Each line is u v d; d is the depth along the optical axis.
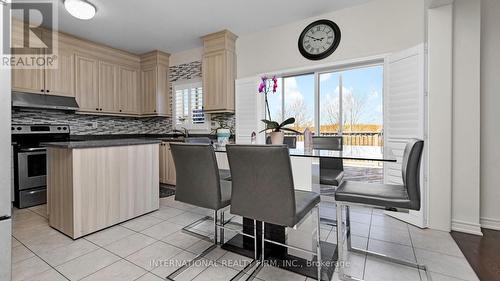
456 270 1.68
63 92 3.73
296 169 1.88
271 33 3.69
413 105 2.46
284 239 1.95
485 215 2.41
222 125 4.23
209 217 2.72
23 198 3.12
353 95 3.60
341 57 3.16
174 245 2.07
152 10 3.12
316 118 3.62
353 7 3.07
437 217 2.38
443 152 2.35
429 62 2.39
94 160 2.31
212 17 3.34
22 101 3.22
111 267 1.74
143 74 4.81
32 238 2.19
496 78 2.35
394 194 1.54
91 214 2.28
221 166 2.68
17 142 3.34
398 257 1.85
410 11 2.73
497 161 2.37
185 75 4.68
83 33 3.80
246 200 1.51
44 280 1.58
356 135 3.62
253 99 3.77
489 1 2.36
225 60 3.81
